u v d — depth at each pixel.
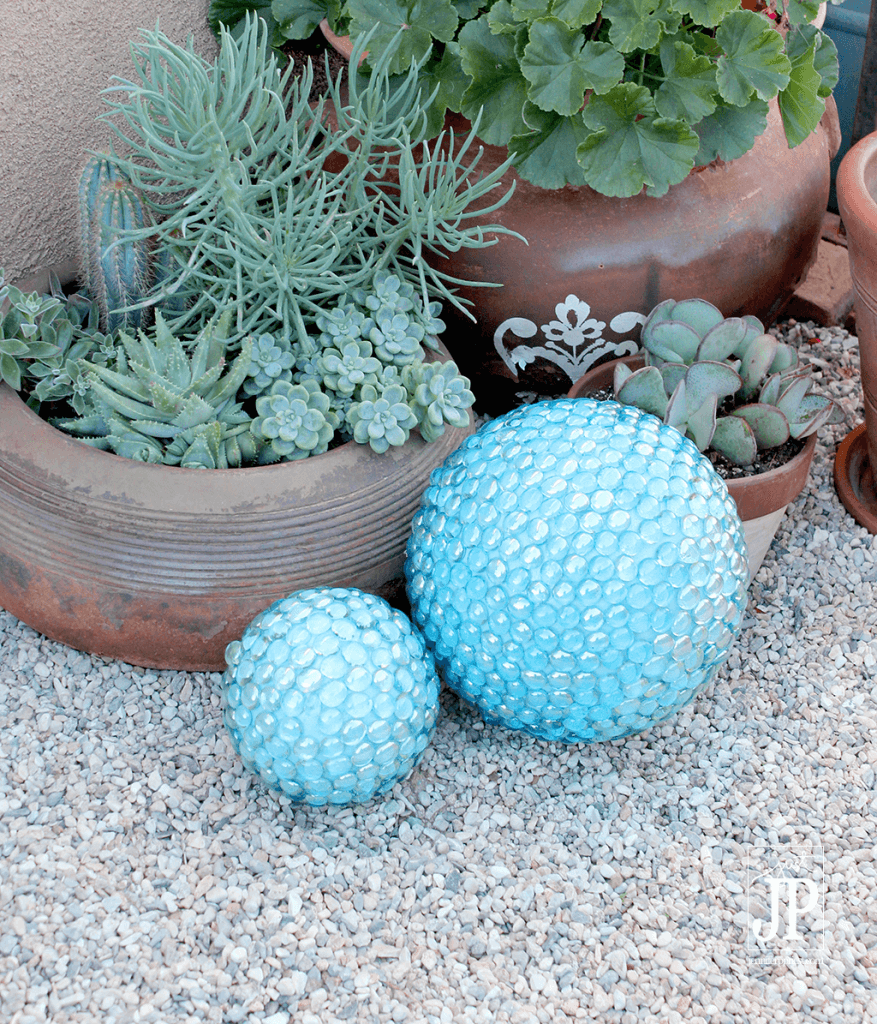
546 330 1.76
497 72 1.57
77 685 1.55
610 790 1.47
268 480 1.39
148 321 1.68
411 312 1.67
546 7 1.48
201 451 1.45
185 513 1.36
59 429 1.55
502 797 1.46
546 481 1.26
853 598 1.75
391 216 1.79
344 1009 1.19
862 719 1.55
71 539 1.39
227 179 1.41
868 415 1.83
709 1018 1.21
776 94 1.53
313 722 1.21
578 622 1.22
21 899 1.25
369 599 1.32
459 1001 1.21
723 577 1.27
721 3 1.46
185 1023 1.16
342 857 1.36
